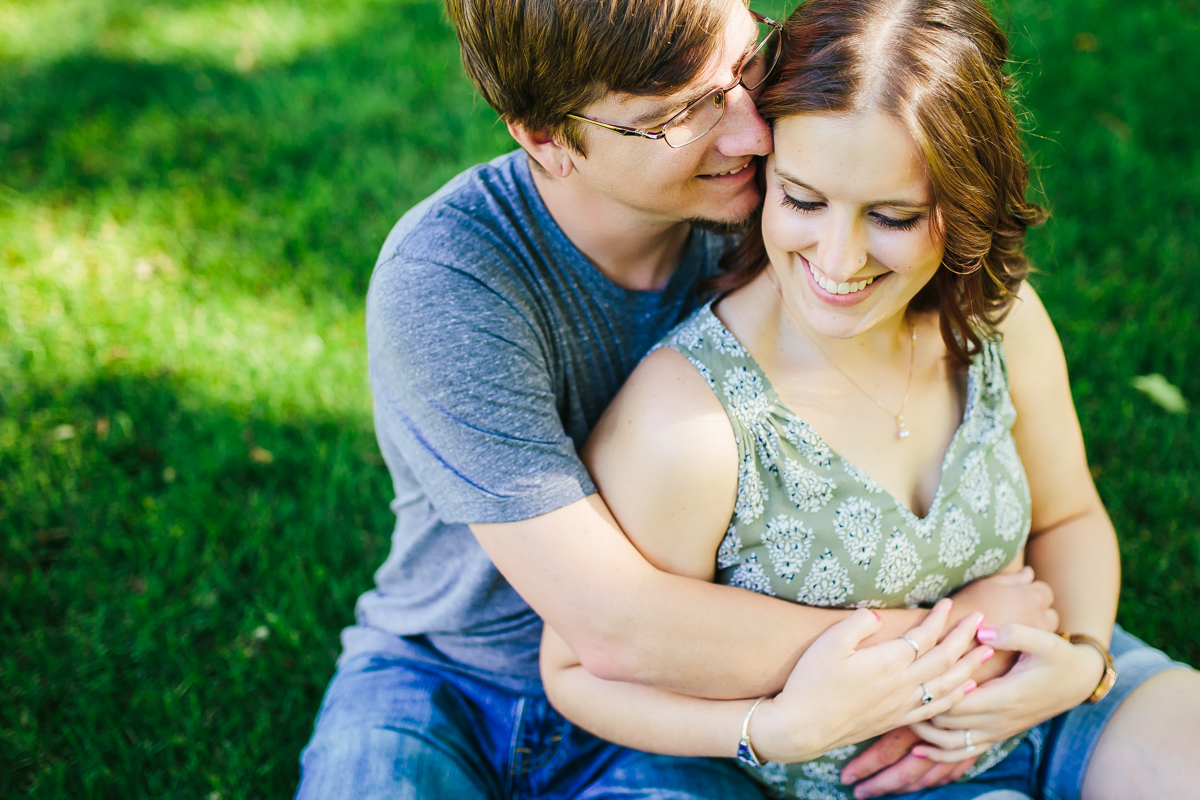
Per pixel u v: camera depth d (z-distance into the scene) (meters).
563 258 1.55
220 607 2.34
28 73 4.73
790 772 1.60
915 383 1.52
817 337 1.44
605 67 1.27
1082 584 1.71
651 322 1.67
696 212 1.45
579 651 1.47
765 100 1.27
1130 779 1.52
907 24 1.20
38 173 3.98
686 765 1.61
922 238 1.28
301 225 3.56
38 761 2.02
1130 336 2.91
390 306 1.46
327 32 5.11
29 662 2.24
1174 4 4.67
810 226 1.29
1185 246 3.27
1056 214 3.43
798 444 1.44
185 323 3.18
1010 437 1.62
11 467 2.71
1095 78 4.09
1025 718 1.52
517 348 1.46
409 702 1.69
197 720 2.08
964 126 1.21
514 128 1.45
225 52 4.95
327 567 2.45
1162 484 2.48
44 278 3.36
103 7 5.50
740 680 1.46
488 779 1.71
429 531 1.69
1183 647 2.17
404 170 3.84
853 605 1.51
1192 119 3.85
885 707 1.44
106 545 2.47
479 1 1.34
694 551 1.46
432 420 1.45
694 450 1.39
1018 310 1.63
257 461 2.71
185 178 3.88
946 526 1.51
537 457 1.43
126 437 2.77
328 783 1.54
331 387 2.92
